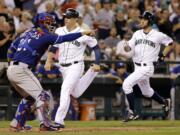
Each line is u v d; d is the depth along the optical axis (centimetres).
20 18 5528
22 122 3225
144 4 6494
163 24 6031
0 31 4916
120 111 5059
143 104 5162
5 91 4756
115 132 3198
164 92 5300
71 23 3534
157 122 4184
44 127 3203
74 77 3444
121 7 6369
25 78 3152
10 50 3225
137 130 3375
